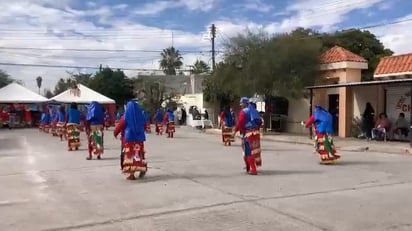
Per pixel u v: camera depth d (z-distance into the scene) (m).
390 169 13.09
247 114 12.18
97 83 65.38
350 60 27.50
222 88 34.34
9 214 8.05
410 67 23.75
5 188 10.62
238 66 32.28
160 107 51.72
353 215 7.63
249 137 12.16
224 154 17.77
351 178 11.41
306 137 27.58
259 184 10.59
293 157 16.42
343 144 22.42
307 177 11.59
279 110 33.28
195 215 7.76
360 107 26.80
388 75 24.81
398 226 6.97
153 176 12.02
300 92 29.47
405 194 9.39
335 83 28.62
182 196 9.31
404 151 18.72
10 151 20.20
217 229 6.89
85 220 7.56
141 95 57.12
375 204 8.45
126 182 11.17
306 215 7.65
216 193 9.57
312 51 29.36
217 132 35.69
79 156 17.55
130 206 8.51
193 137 29.92
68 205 8.70
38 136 32.12
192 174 12.30
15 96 47.09
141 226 7.14
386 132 24.41
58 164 15.04
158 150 19.64
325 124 14.23
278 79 29.55
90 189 10.30
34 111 49.41
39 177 12.24
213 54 47.97
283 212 7.87
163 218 7.60
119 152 19.00
